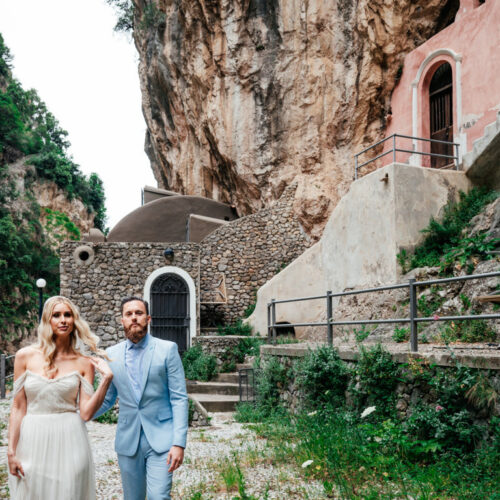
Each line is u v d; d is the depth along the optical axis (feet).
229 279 60.59
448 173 39.93
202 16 65.16
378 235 39.52
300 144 60.23
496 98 41.91
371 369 19.19
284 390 27.86
